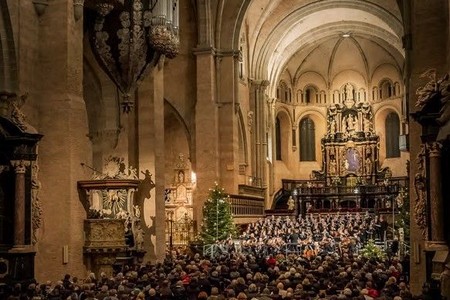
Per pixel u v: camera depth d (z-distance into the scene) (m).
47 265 20.42
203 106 38.56
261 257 26.00
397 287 15.65
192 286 16.27
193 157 38.75
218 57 40.03
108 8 23.42
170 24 24.19
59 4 21.06
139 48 24.02
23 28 20.34
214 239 34.91
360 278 17.27
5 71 19.77
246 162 47.50
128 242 23.36
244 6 40.25
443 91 17.36
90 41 24.25
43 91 20.98
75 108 21.09
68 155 20.69
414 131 20.34
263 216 47.47
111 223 21.62
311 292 14.70
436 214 17.27
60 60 20.94
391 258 27.75
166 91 39.12
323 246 33.72
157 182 28.80
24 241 18.73
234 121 40.06
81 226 21.36
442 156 17.39
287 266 22.28
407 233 30.44
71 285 16.70
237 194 40.38
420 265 19.92
